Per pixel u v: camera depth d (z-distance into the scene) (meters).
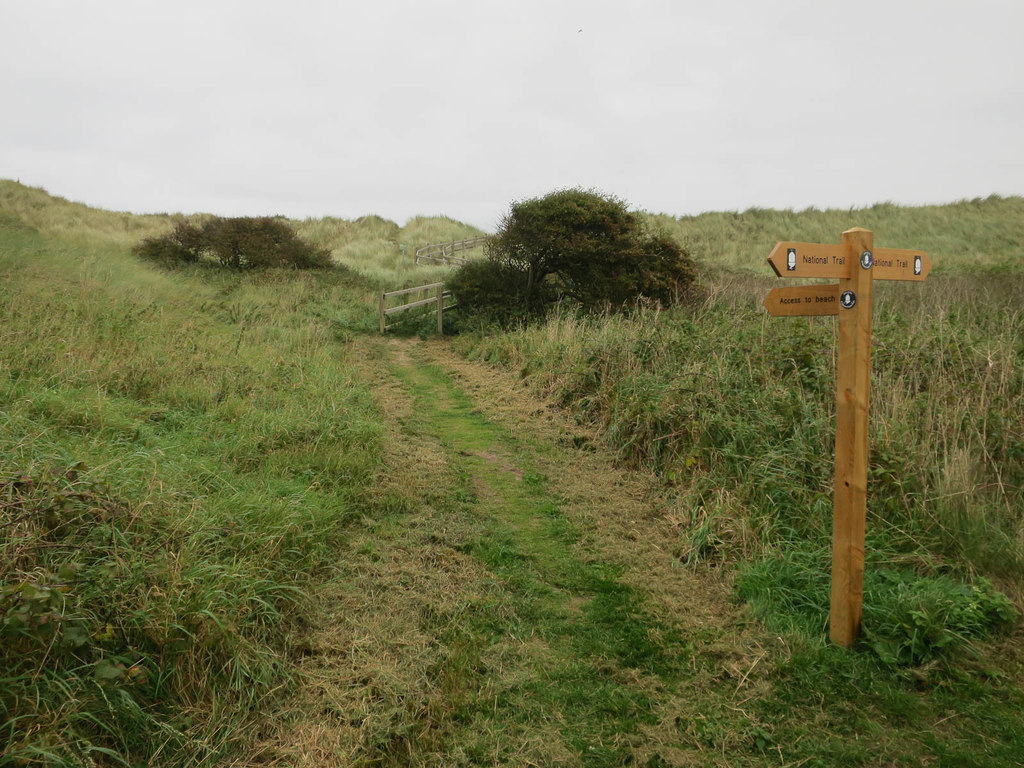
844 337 3.43
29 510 3.04
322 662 3.30
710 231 33.66
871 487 4.86
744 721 3.04
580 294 14.09
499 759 2.76
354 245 31.88
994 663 3.41
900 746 2.88
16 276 10.46
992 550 4.18
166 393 6.51
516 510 5.51
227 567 3.43
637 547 4.87
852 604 3.53
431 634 3.62
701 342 8.22
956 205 35.75
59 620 2.53
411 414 8.22
